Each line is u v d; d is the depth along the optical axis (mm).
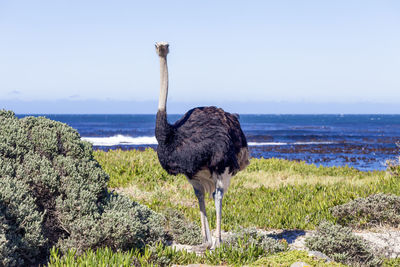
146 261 8797
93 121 190625
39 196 9742
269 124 184250
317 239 10641
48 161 10203
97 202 10547
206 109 10133
